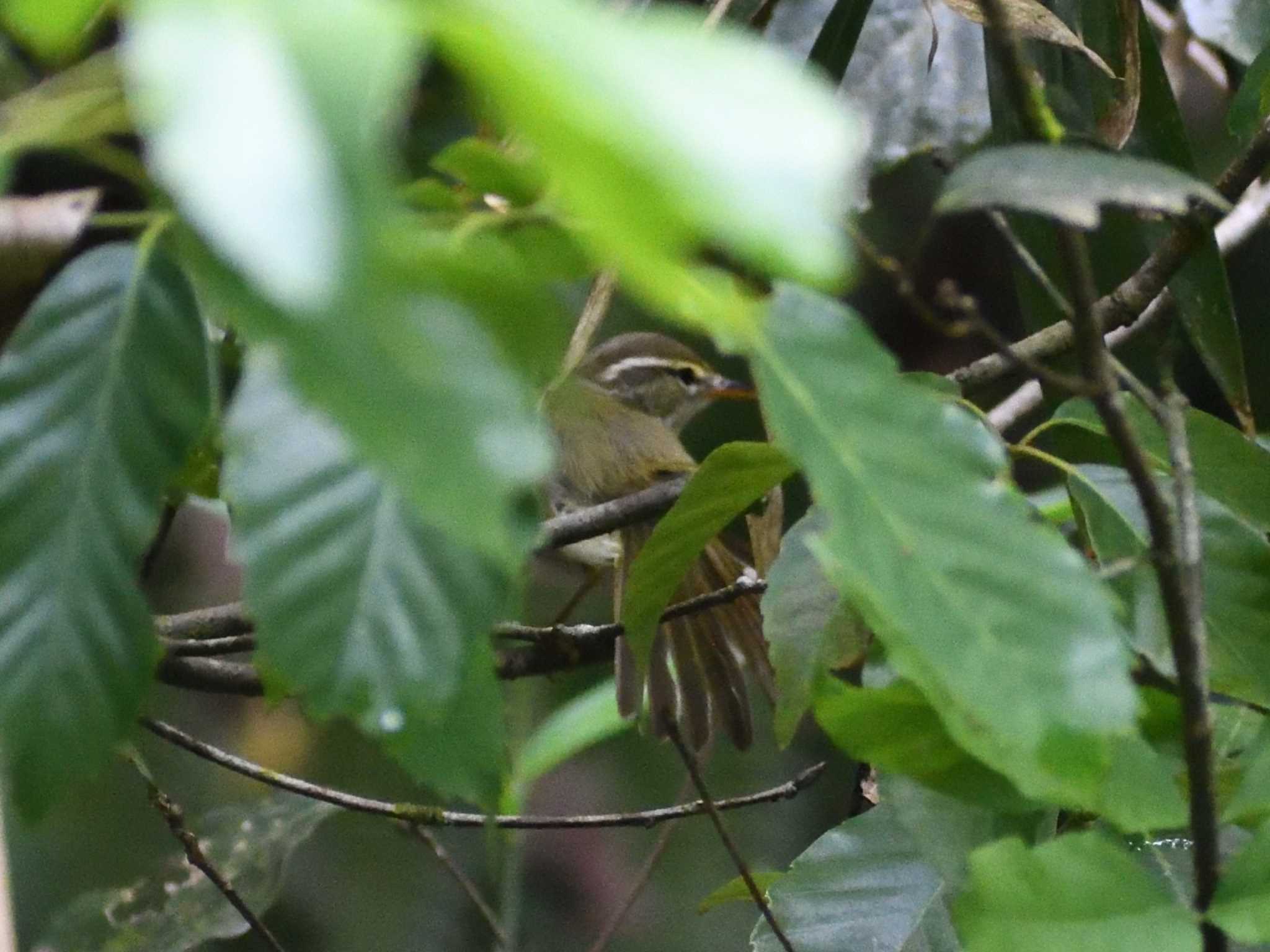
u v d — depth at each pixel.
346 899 9.40
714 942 9.90
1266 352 9.57
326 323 1.92
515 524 2.84
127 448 2.88
